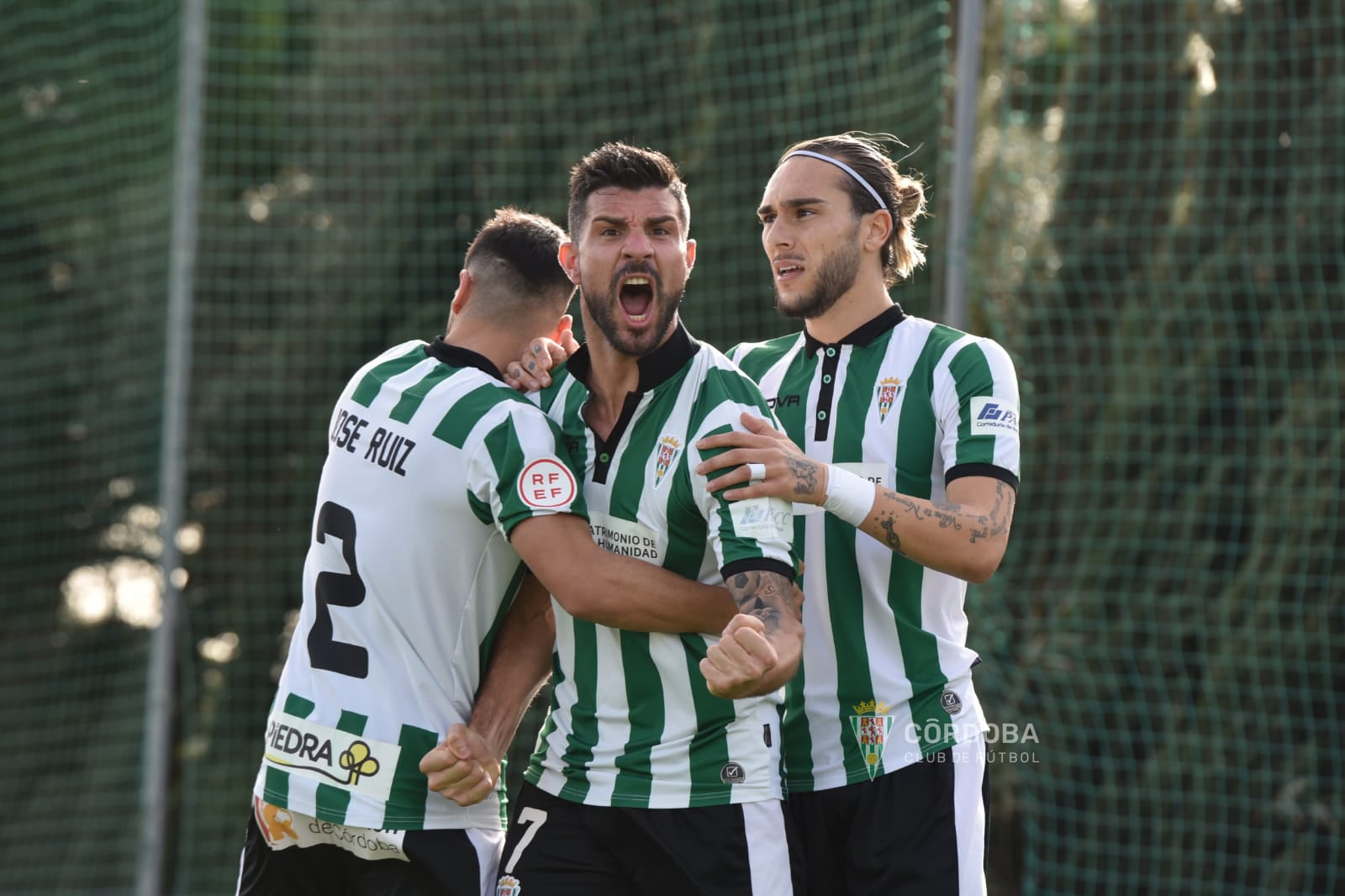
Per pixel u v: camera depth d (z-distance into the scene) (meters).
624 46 32.81
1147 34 28.31
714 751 9.77
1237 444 27.66
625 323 9.68
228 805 33.84
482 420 9.87
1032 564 28.33
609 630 9.94
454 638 10.03
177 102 34.03
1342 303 26.95
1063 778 27.08
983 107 28.61
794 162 11.12
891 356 11.05
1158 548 27.67
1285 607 26.50
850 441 10.99
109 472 36.22
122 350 36.12
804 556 10.89
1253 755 26.38
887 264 11.45
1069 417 28.41
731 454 9.33
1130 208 28.39
